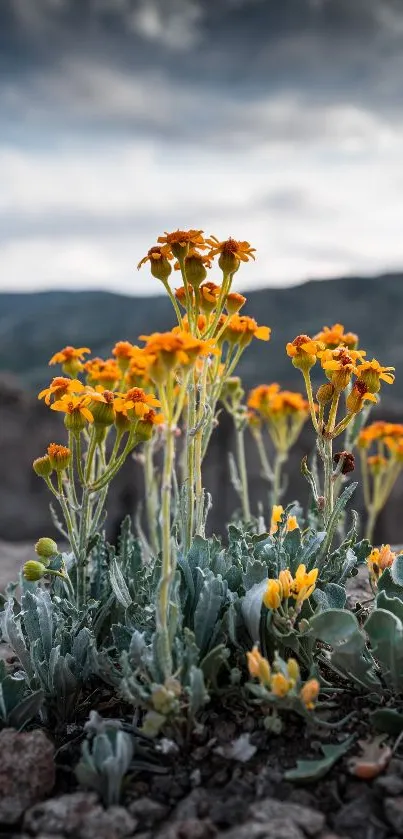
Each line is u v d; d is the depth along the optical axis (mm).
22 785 1974
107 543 2975
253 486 7605
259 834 1740
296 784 1976
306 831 1804
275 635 2262
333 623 2152
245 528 3299
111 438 6633
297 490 7562
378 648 2152
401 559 2586
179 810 1909
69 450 2568
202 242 2354
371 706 2246
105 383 2982
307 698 2049
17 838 1811
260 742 2107
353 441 3182
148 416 2469
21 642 2441
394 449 4531
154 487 3578
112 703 2418
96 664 2305
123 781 2004
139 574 2734
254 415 4418
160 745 2096
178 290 2650
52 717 2398
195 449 2535
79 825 1828
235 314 2619
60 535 8070
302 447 7719
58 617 2533
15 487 8531
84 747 1973
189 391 2494
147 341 1899
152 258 2389
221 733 2152
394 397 11305
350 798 1939
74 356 3016
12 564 4758
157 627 2082
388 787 1935
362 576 3412
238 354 2709
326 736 2117
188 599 2395
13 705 2275
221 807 1901
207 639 2281
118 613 2699
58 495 2584
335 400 2404
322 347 2422
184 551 2547
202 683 2039
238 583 2441
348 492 2461
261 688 2074
